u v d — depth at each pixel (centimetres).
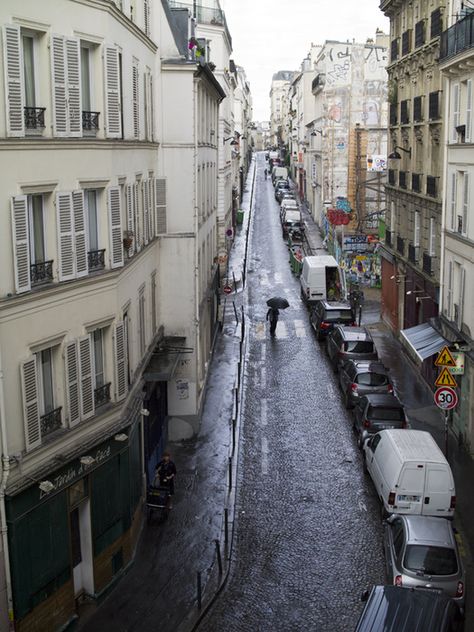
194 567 1691
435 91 2959
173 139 2297
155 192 2233
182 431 2447
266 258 6094
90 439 1502
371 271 4797
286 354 3459
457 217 2505
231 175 6856
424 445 1884
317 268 4300
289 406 2756
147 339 2097
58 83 1361
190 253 2359
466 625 1473
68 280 1412
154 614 1513
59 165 1384
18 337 1297
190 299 2383
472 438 2281
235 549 1770
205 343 2947
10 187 1253
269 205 9888
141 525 1853
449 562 1484
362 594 1554
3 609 1273
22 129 1259
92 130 1527
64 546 1426
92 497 1515
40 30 1317
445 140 2631
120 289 1650
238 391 2867
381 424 2300
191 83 2272
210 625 1490
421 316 3144
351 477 2161
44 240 1384
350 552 1761
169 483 1938
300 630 1473
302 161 10288
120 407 1636
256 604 1560
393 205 3750
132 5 1886
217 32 5406
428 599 1284
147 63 2080
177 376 2419
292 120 12850
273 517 1930
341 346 3083
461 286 2436
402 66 3516
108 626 1472
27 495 1300
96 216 1570
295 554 1753
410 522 1573
